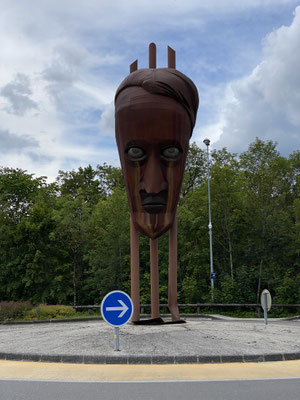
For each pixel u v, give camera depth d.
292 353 8.40
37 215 32.25
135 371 7.16
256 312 27.41
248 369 7.31
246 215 32.34
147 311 28.41
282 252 30.95
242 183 33.22
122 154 13.16
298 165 42.50
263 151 40.75
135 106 12.65
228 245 33.34
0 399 5.29
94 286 31.66
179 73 13.05
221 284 29.31
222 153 39.66
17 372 7.18
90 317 23.25
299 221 33.91
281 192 39.12
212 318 23.50
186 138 13.07
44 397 5.38
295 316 23.92
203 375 6.82
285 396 5.38
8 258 32.28
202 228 31.84
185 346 8.98
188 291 28.30
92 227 33.53
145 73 12.86
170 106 12.65
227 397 5.33
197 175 41.53
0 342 10.50
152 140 12.66
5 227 32.06
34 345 9.63
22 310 24.34
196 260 30.73
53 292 30.25
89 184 47.88
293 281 27.89
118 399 5.26
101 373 7.02
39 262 31.20
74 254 31.94
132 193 13.29
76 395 5.48
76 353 8.39
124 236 31.00
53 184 44.50
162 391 5.69
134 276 13.85
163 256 31.11
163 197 13.25
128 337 10.16
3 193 35.97
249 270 29.86
